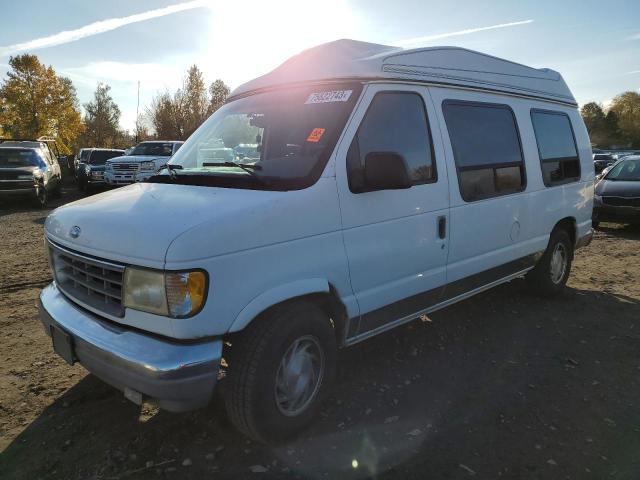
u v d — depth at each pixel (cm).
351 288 324
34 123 4034
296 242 288
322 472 277
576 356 428
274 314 285
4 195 1448
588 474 277
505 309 543
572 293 604
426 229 372
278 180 301
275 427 289
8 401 347
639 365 411
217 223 257
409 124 365
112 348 260
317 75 360
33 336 460
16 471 277
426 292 384
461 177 404
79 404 345
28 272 688
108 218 281
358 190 319
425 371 397
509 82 484
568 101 584
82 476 273
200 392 254
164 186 329
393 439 307
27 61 3950
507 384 378
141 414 332
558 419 331
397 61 365
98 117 6488
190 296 246
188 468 279
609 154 3931
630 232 1061
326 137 318
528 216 493
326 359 313
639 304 565
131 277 259
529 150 494
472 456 292
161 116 4666
